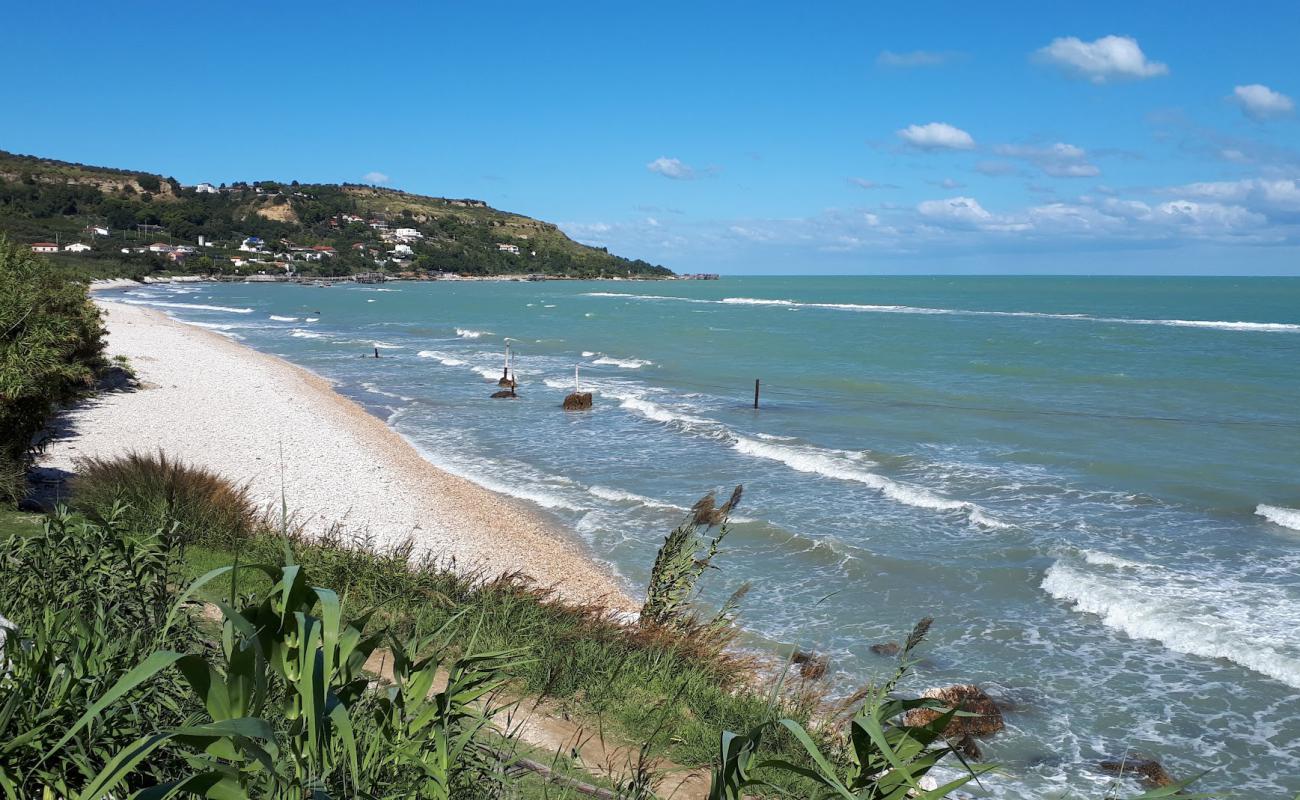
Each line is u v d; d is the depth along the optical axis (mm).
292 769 2314
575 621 10266
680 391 40281
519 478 23531
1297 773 9734
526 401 36812
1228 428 30750
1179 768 9867
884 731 2494
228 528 12000
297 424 27953
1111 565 16156
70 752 3076
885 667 12305
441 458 25922
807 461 24766
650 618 11023
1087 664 12438
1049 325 81750
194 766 2297
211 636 5477
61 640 3549
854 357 54594
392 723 2941
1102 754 10078
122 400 29438
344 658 2574
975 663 12484
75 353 28062
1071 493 21812
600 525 19344
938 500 20516
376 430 29172
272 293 147500
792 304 128125
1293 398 37719
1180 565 16297
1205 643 12789
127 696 3295
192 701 3473
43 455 16688
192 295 133875
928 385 42062
